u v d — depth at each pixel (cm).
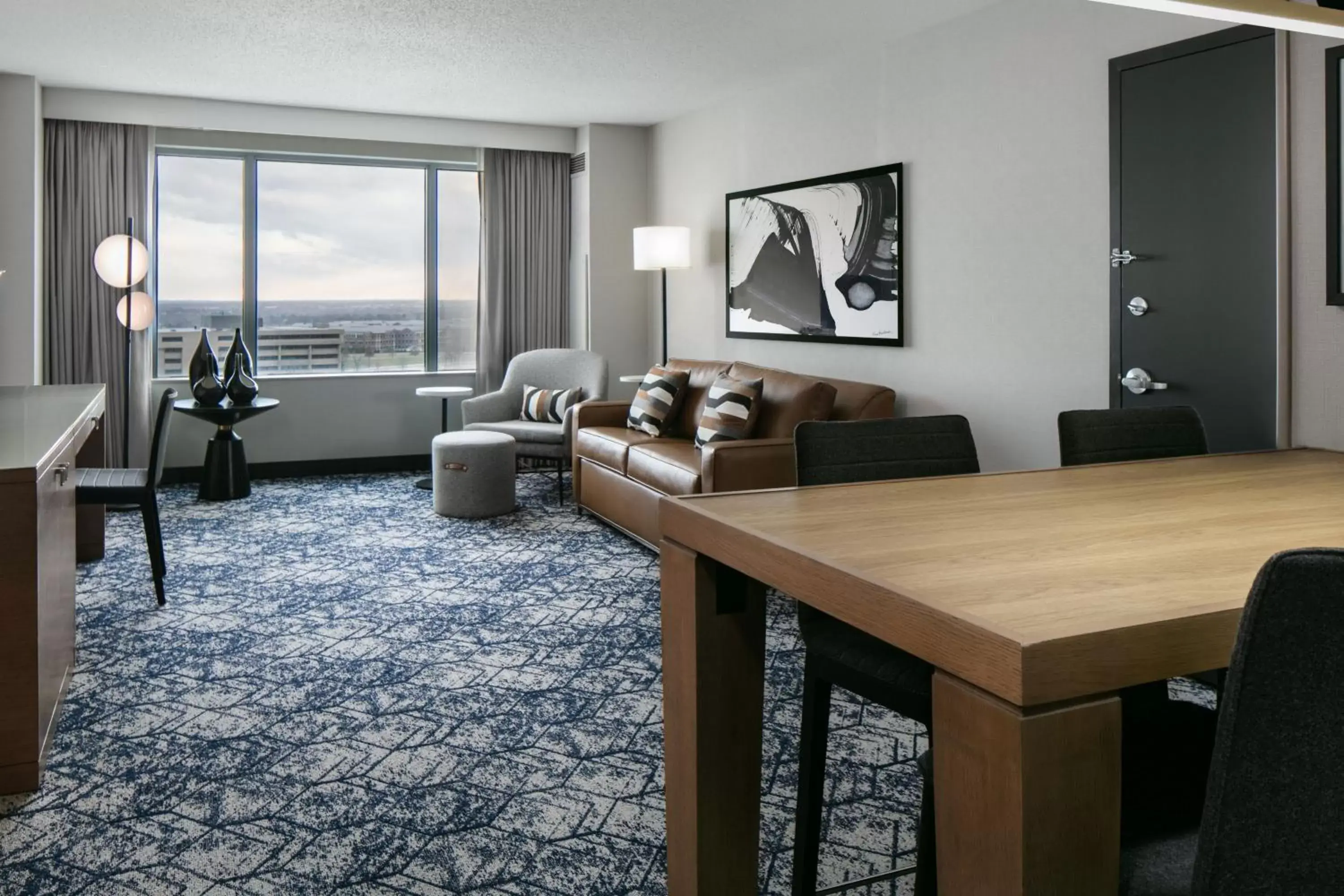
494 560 454
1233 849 82
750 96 591
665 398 536
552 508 579
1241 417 322
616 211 712
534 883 193
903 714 149
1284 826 81
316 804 225
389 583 415
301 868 197
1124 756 134
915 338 469
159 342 658
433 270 725
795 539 141
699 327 661
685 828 165
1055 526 151
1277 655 77
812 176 539
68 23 456
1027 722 95
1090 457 244
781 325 566
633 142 713
